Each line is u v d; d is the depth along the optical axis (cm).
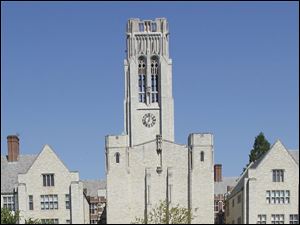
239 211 14275
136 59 17775
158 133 17388
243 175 15075
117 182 14350
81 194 13825
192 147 14450
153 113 17475
